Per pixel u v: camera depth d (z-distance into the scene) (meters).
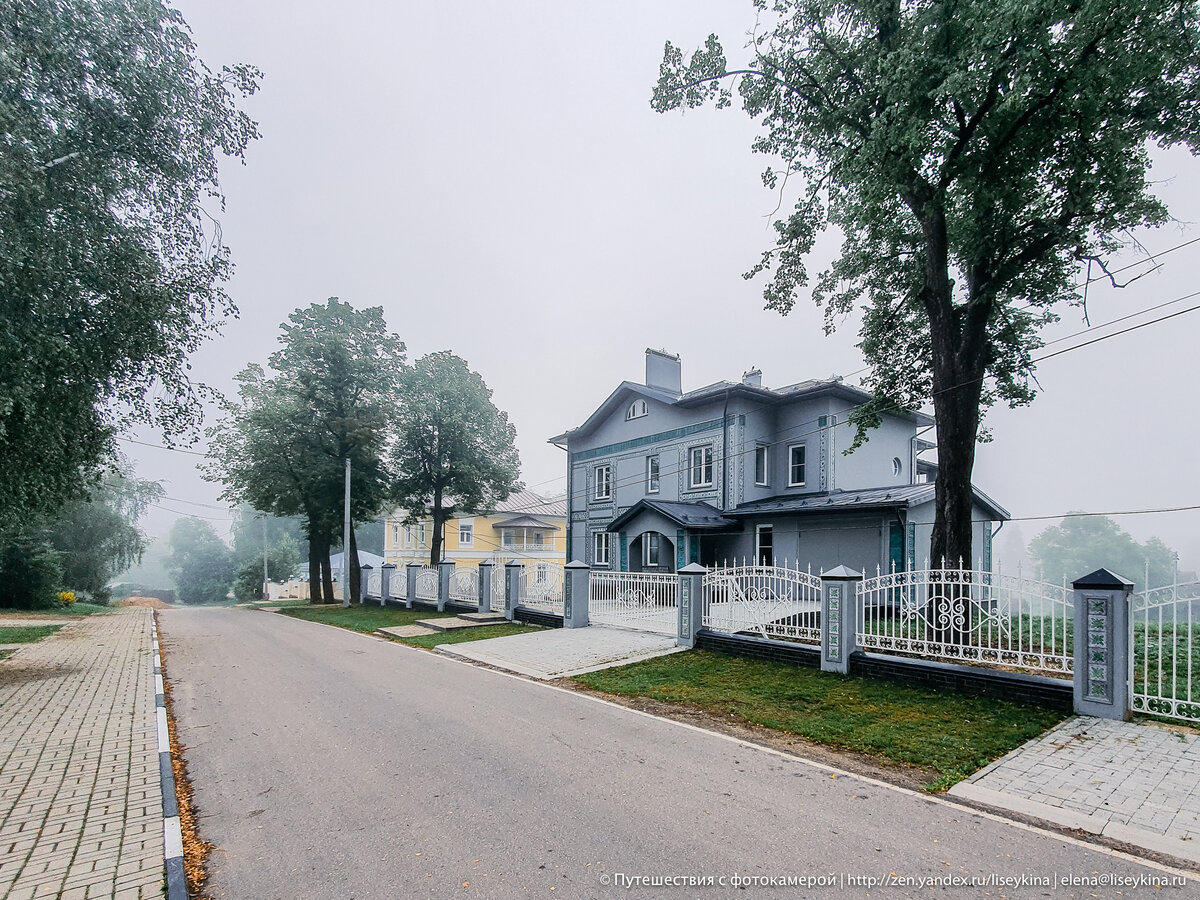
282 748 6.18
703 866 3.76
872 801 4.77
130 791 5.03
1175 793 4.82
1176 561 6.91
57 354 8.63
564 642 12.24
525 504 45.88
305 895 3.47
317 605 28.42
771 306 13.96
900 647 8.79
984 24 8.30
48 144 8.16
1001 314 12.85
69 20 8.15
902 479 23.45
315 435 28.44
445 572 19.12
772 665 9.62
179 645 13.88
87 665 11.16
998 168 9.99
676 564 19.75
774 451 22.33
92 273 9.11
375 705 7.88
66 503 11.09
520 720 7.11
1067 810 4.57
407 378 30.75
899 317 14.49
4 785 5.17
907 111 9.30
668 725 6.89
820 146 11.74
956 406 11.05
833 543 18.17
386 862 3.83
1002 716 6.82
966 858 3.88
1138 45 8.34
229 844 4.11
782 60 11.23
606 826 4.31
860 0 10.10
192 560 80.62
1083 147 9.32
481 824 4.36
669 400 22.98
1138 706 6.93
